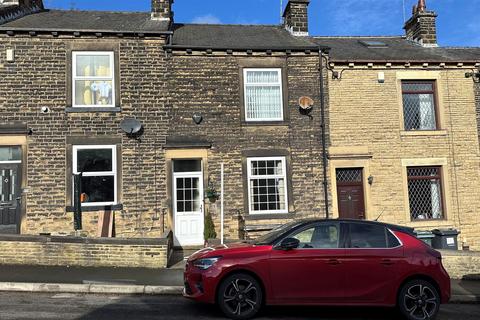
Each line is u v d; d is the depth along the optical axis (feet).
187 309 25.85
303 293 24.62
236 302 24.25
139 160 44.73
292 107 47.85
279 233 26.04
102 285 29.63
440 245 44.01
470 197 49.49
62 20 49.14
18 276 31.45
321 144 47.83
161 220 44.39
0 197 42.80
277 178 47.24
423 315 25.20
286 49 47.73
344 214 48.08
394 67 49.93
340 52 52.44
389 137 49.01
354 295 24.81
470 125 50.55
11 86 43.45
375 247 25.62
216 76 46.88
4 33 43.55
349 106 48.83
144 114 45.24
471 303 31.24
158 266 35.81
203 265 24.64
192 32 53.16
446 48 58.34
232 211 45.80
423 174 49.93
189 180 46.37
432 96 51.11
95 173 44.04
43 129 43.55
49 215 42.91
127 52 45.50
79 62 45.03
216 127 46.37
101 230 43.06
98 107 44.47
